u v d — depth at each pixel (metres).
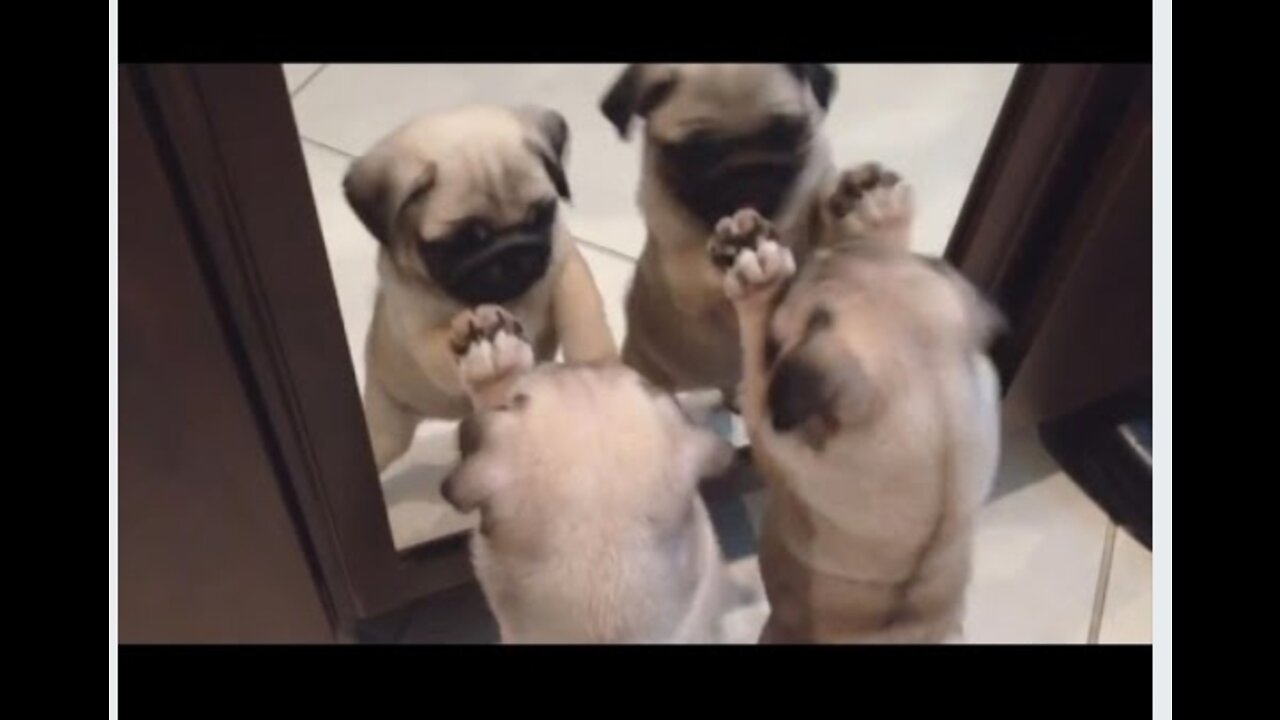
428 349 0.70
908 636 0.91
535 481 0.76
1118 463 0.98
